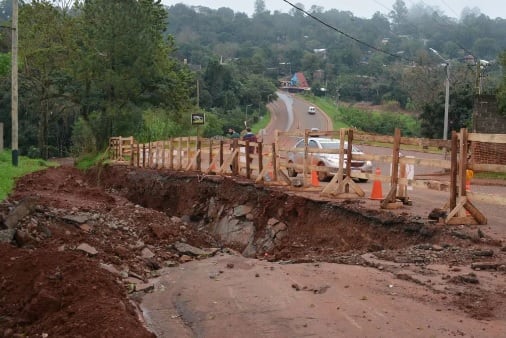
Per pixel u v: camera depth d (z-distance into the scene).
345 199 14.65
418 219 11.86
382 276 8.60
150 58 40.09
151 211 16.31
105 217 14.06
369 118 75.06
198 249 13.04
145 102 43.09
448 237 10.79
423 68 63.78
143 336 6.17
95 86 41.31
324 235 13.62
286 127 79.81
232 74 85.69
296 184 17.00
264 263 10.63
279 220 15.37
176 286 9.03
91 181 30.41
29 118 58.72
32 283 7.98
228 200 18.20
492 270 8.67
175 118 43.84
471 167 11.48
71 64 41.28
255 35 138.12
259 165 18.03
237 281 8.89
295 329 6.45
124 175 27.33
